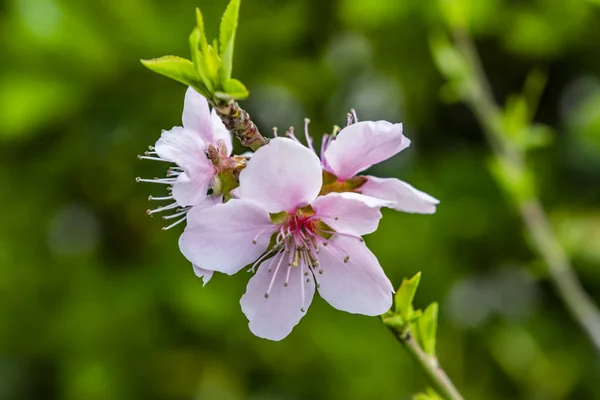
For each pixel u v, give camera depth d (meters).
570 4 0.65
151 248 0.59
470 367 0.66
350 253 0.32
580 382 0.66
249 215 0.32
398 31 0.64
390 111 0.69
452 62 0.45
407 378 0.59
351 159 0.32
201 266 0.32
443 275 0.61
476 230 0.63
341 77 0.66
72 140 0.57
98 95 0.55
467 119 0.69
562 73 0.71
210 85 0.31
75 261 0.59
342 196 0.32
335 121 0.66
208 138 0.32
